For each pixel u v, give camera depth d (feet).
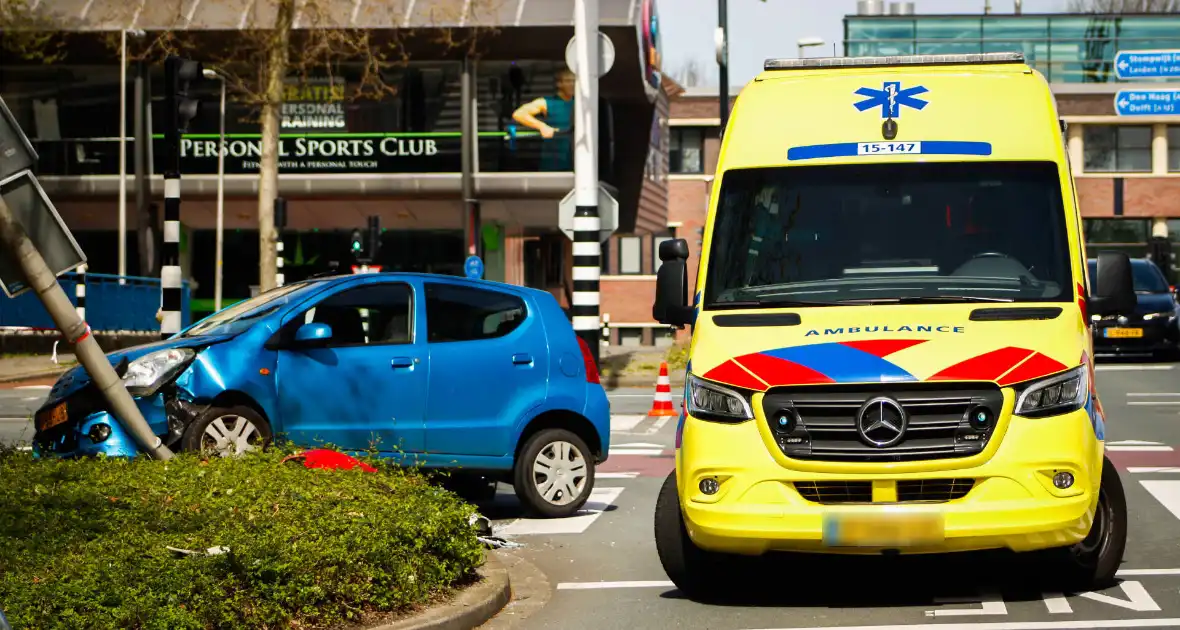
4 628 20.92
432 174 195.42
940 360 35.99
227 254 216.95
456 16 185.06
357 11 185.68
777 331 38.27
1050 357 36.37
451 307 54.60
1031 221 41.01
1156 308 148.46
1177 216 279.49
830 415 35.83
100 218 209.87
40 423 52.03
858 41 294.87
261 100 143.64
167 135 89.25
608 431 57.21
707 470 36.40
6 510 37.40
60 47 195.11
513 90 193.88
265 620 32.07
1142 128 280.92
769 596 39.99
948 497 35.42
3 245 36.81
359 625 33.76
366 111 196.54
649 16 204.64
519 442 55.26
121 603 29.91
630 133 221.66
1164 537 48.67
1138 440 81.05
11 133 35.83
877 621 36.27
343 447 51.93
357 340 52.95
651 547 49.16
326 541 35.27
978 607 37.60
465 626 35.86
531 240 226.99
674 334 259.80
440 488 43.62
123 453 50.37
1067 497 35.50
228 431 50.57
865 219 41.52
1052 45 291.99
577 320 119.34
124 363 50.88
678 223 271.49
